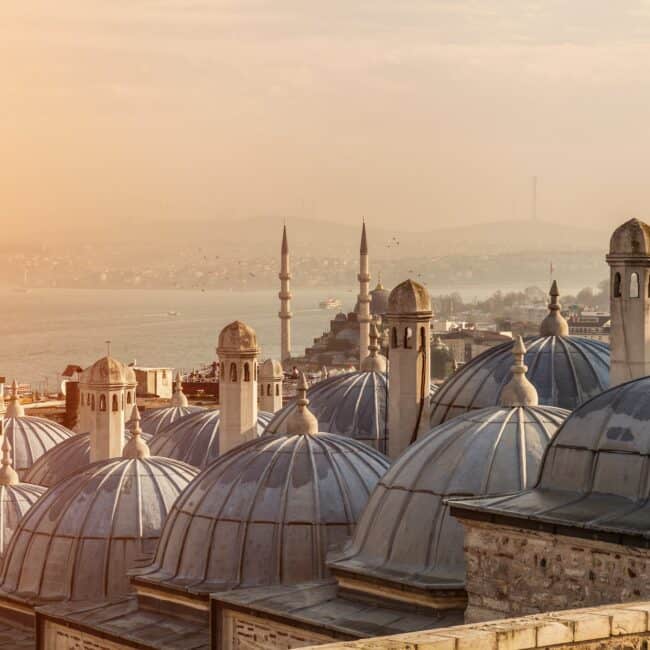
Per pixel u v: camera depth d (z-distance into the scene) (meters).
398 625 38.66
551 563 32.28
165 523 49.09
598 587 31.42
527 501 33.53
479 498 34.44
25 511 63.00
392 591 39.47
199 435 67.62
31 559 54.50
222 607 43.12
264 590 43.69
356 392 63.25
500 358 54.81
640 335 48.31
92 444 66.19
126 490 54.78
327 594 42.28
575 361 54.28
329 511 46.25
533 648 20.70
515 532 32.91
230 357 61.03
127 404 79.69
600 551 31.34
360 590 40.84
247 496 46.94
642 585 30.62
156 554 48.88
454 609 38.66
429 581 38.75
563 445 34.19
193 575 46.72
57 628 48.91
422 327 52.53
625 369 48.56
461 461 40.19
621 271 48.41
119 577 53.16
